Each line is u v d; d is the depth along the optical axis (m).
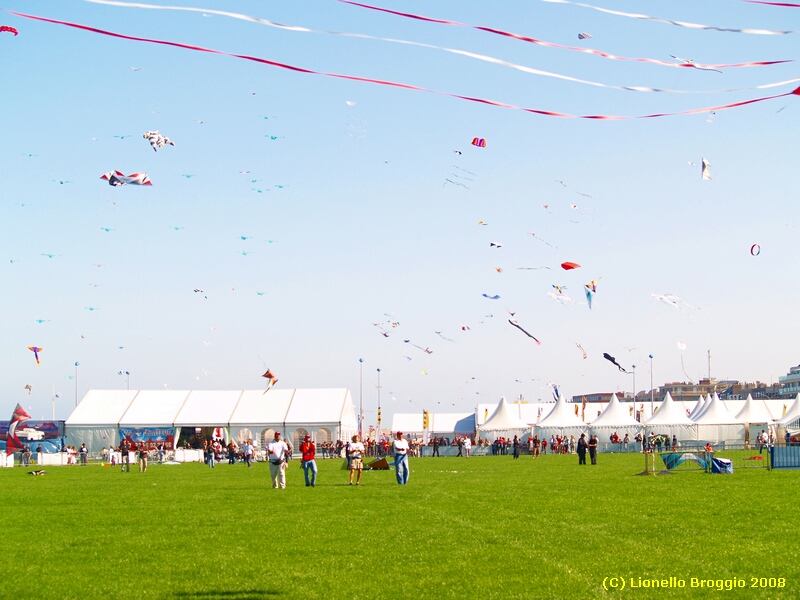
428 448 78.50
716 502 23.12
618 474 38.00
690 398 180.12
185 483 37.44
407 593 12.38
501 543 16.44
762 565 13.80
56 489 34.53
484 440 80.88
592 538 16.86
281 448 32.94
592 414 89.75
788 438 74.69
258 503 25.75
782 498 24.00
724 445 72.25
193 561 15.18
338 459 69.19
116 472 52.31
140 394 81.00
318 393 81.31
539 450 71.88
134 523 20.86
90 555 16.03
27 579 13.84
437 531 18.28
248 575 13.88
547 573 13.48
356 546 16.47
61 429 78.38
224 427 77.50
